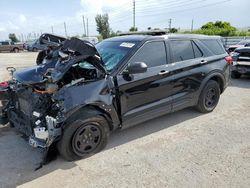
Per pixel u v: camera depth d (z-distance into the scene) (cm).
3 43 3366
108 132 395
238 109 587
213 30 3288
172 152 393
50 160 364
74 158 367
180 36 495
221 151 394
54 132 334
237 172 339
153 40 444
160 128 482
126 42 448
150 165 358
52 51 477
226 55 583
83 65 404
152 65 436
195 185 313
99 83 372
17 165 359
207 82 535
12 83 441
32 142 346
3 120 447
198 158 375
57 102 341
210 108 561
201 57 523
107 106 377
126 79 398
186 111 570
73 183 320
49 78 355
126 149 404
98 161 369
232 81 909
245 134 454
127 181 322
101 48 463
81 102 348
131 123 423
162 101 457
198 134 456
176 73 468
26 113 383
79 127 356
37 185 316
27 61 1770
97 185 315
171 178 328
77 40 396
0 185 316
